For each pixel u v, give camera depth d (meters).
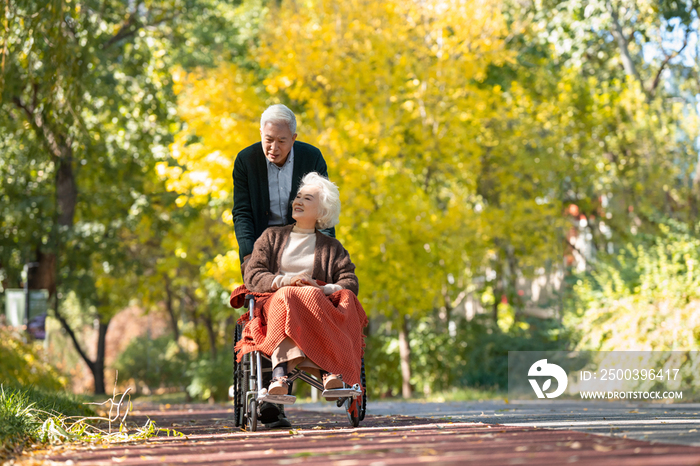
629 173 20.05
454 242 17.91
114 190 27.20
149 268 32.12
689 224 15.97
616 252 20.44
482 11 18.23
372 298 18.66
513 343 19.95
